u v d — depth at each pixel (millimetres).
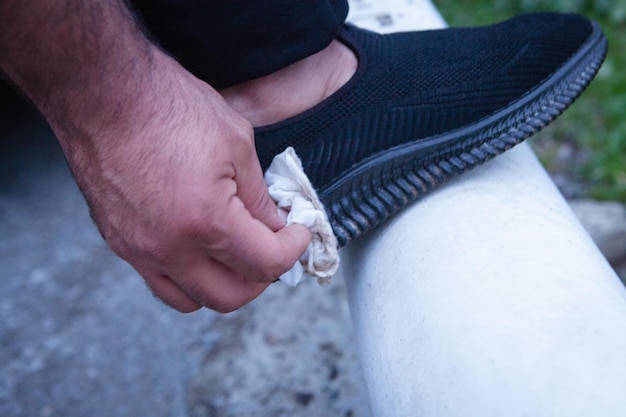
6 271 1576
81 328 1417
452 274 643
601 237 1448
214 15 670
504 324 569
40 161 1911
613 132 1751
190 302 632
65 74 518
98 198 570
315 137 733
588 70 797
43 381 1324
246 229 563
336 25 733
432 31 861
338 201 711
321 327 1310
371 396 698
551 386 512
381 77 758
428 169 733
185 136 544
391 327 669
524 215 704
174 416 1220
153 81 548
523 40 803
